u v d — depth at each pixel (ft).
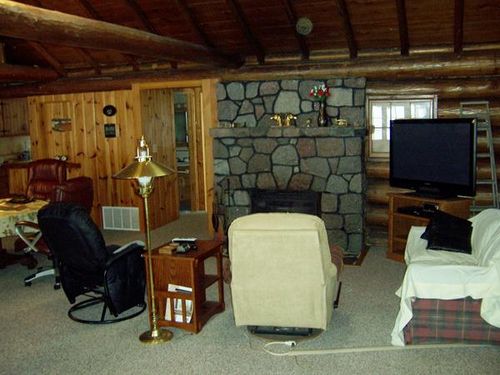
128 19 20.11
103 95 24.61
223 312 13.73
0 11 10.47
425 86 19.01
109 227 25.26
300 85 20.08
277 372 10.44
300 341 11.84
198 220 26.20
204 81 21.53
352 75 19.44
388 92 19.47
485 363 10.51
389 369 10.41
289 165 20.01
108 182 25.05
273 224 10.87
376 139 20.03
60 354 11.53
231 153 20.80
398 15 16.97
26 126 29.71
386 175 20.03
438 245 13.93
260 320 11.68
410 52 18.93
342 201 19.35
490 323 10.87
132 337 12.36
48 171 20.83
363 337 11.96
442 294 10.94
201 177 28.43
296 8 17.93
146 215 11.96
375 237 20.38
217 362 10.95
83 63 24.30
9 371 10.78
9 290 16.10
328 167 19.42
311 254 10.78
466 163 16.29
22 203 18.04
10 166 26.61
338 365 10.65
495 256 10.91
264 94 20.59
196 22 19.43
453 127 16.49
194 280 12.11
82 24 12.80
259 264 11.09
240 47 20.59
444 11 16.89
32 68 23.22
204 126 21.80
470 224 14.52
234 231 11.09
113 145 24.81
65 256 12.98
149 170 11.19
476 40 18.08
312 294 11.18
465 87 18.63
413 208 17.78
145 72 23.08
